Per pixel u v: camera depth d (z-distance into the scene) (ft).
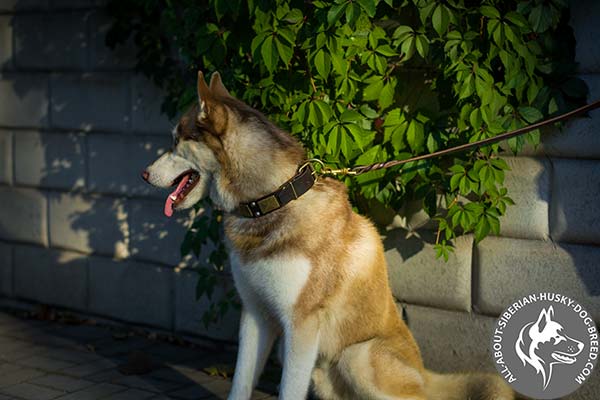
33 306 23.16
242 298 15.05
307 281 14.10
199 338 20.33
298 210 14.15
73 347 19.98
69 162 22.03
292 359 14.20
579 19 15.46
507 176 16.43
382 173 16.34
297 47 16.31
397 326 15.72
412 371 14.93
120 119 21.01
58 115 22.09
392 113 16.33
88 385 17.39
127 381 17.67
